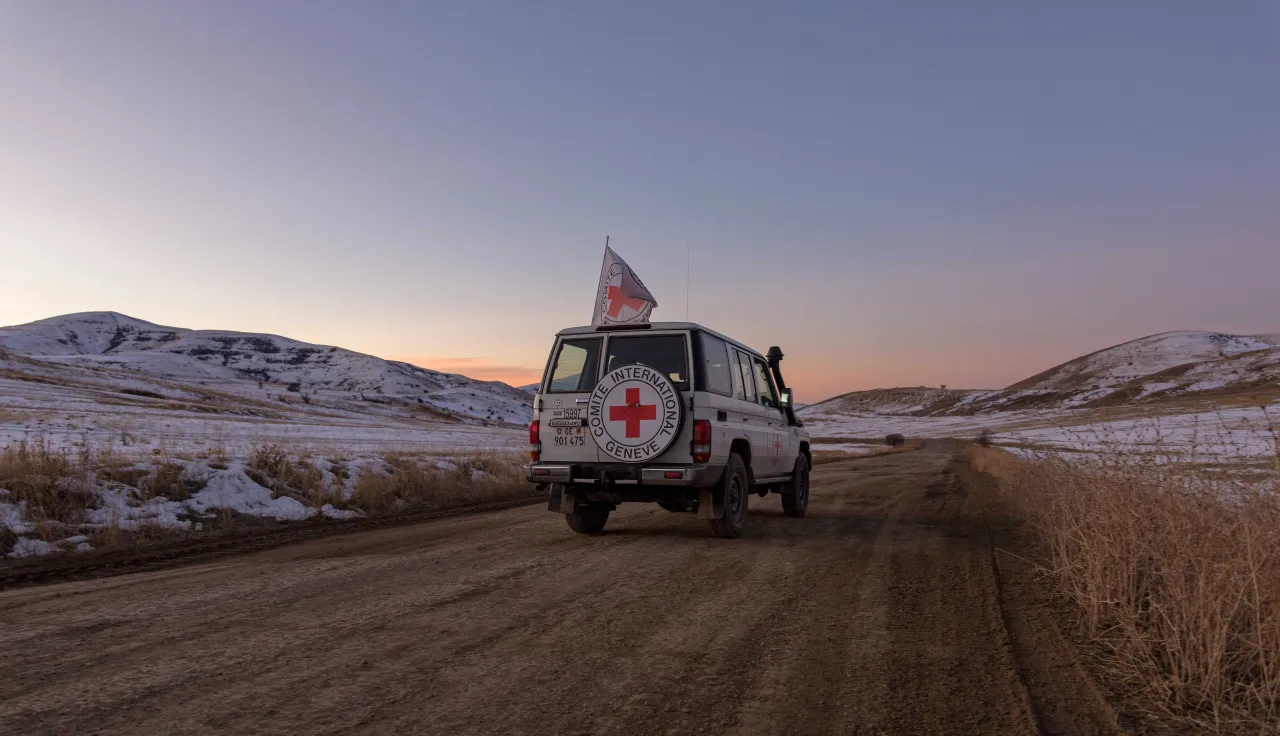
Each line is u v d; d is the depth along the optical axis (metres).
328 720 3.28
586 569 6.84
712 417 8.30
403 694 3.61
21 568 7.11
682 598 5.68
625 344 8.60
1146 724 3.29
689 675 3.92
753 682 3.82
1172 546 4.50
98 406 60.84
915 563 7.16
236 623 4.94
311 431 46.84
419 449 28.36
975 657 4.25
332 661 4.12
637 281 10.91
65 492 9.20
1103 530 5.09
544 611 5.27
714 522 8.69
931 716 3.39
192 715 3.33
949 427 119.31
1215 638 3.58
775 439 10.41
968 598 5.70
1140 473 5.09
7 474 9.09
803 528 9.77
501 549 8.05
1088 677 3.91
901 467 26.89
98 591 5.98
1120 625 4.69
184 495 10.47
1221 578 3.66
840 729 3.23
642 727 3.23
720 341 9.12
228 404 87.75
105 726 3.20
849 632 4.76
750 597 5.72
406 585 6.15
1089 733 3.21
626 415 8.13
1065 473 6.94
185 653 4.27
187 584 6.25
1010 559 7.36
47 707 3.42
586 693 3.64
